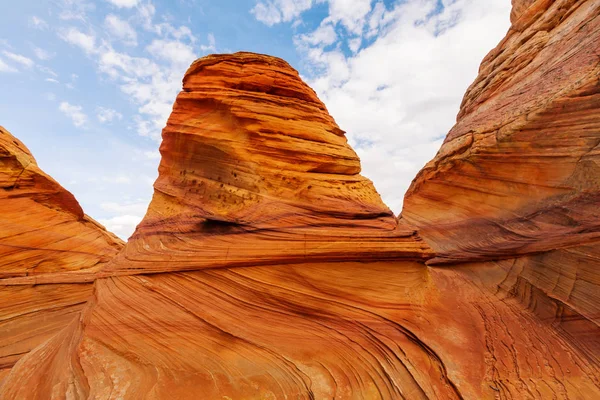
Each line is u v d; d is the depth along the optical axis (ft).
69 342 23.65
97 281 27.37
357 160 36.27
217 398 17.78
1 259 46.29
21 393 19.25
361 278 26.55
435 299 30.94
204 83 35.63
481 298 35.76
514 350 23.58
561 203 40.78
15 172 55.11
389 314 25.13
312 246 26.21
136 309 23.68
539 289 33.24
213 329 22.52
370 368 20.33
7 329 32.07
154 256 27.53
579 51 48.78
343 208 29.55
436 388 18.72
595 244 30.71
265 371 19.95
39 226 54.65
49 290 37.27
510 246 42.86
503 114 57.93
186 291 24.82
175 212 32.48
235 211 29.19
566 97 44.78
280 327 23.18
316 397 17.92
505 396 18.42
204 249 26.81
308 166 31.94
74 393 17.81
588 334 25.32
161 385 18.22
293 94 35.78
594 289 27.99
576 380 20.24
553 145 45.11
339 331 23.26
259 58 36.50
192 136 34.42
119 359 20.16
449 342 23.44
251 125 32.01
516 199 49.60
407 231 30.07
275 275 25.38
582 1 57.82
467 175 60.39
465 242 52.75
